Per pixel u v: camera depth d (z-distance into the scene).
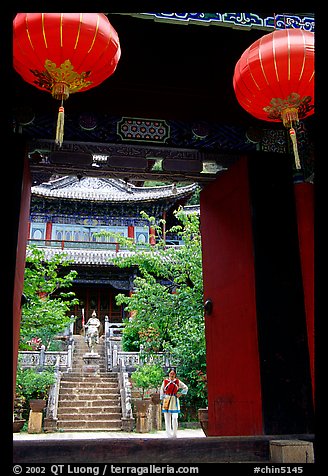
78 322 32.44
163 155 6.74
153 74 6.42
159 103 6.61
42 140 6.20
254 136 6.73
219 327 6.86
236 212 6.60
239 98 4.62
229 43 6.07
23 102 6.18
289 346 5.81
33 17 3.59
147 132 6.50
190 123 6.65
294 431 5.50
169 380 11.47
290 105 4.38
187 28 5.72
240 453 4.57
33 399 15.84
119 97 6.51
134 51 6.15
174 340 15.50
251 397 5.79
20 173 5.78
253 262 6.02
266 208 6.27
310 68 4.10
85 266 29.02
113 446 4.32
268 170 6.47
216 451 4.52
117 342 23.62
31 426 14.52
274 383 5.62
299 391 5.67
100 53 3.82
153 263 15.35
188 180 7.30
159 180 7.29
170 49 6.18
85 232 31.09
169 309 14.60
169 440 4.50
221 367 6.71
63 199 30.64
